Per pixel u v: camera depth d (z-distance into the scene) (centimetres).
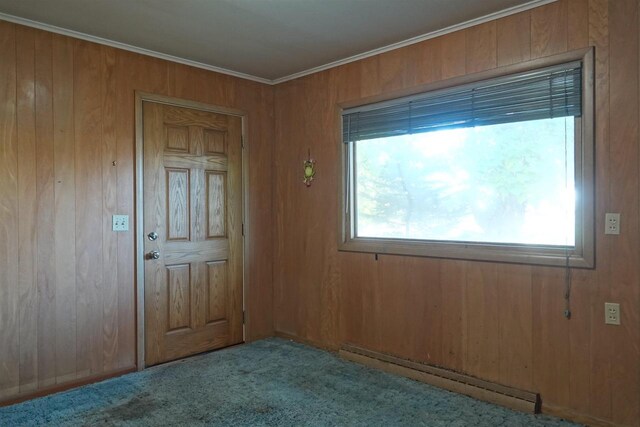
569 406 245
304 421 244
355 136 346
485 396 269
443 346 297
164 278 337
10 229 267
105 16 267
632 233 225
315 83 375
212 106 367
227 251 379
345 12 264
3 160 265
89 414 252
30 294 274
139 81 324
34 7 254
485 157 283
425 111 305
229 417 248
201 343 360
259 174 403
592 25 236
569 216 249
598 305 236
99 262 303
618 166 229
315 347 376
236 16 268
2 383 263
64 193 288
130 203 318
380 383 296
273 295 414
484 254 276
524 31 258
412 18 273
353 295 350
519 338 263
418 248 308
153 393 280
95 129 302
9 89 267
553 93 249
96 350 301
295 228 395
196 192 357
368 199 346
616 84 229
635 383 225
